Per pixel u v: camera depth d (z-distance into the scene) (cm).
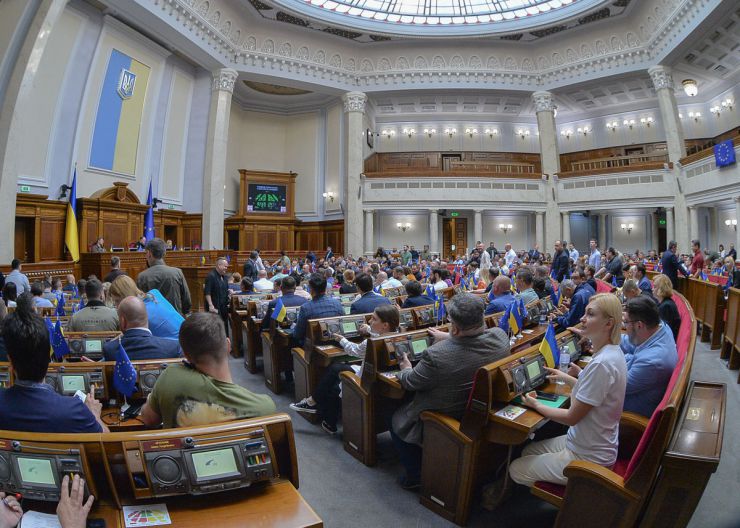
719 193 1490
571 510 206
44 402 160
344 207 2078
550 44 1930
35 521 138
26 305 167
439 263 1005
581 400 220
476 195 2003
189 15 1474
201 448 148
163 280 420
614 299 228
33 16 991
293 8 1666
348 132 2012
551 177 2005
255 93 2130
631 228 2112
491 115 2395
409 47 1964
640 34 1755
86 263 1156
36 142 1217
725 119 2053
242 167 2155
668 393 205
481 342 270
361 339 432
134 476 145
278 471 161
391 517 265
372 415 331
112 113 1432
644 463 183
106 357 272
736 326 527
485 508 272
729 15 1418
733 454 326
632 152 2262
